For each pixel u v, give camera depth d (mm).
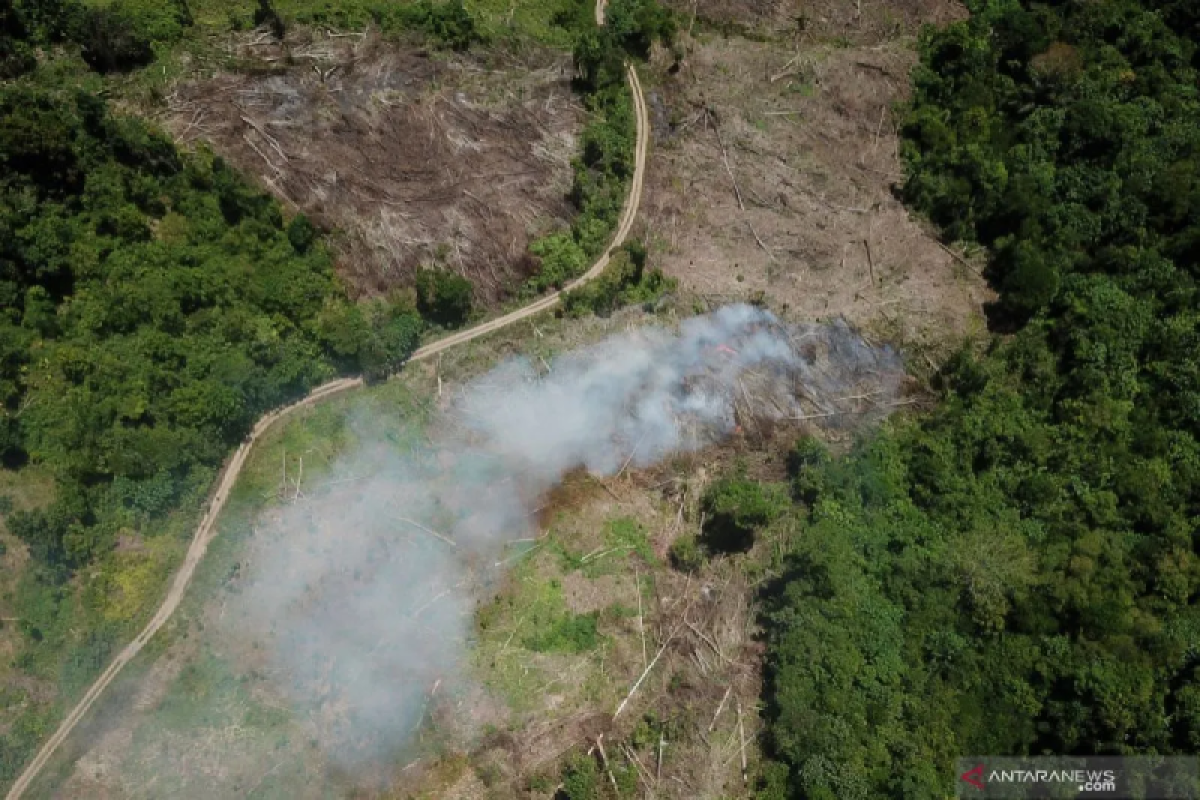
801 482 56844
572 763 48906
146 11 65000
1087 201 65812
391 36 67375
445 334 59500
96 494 50281
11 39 62281
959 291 64750
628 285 62312
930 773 47219
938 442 58125
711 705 51531
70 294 54625
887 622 51969
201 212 58219
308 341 56562
